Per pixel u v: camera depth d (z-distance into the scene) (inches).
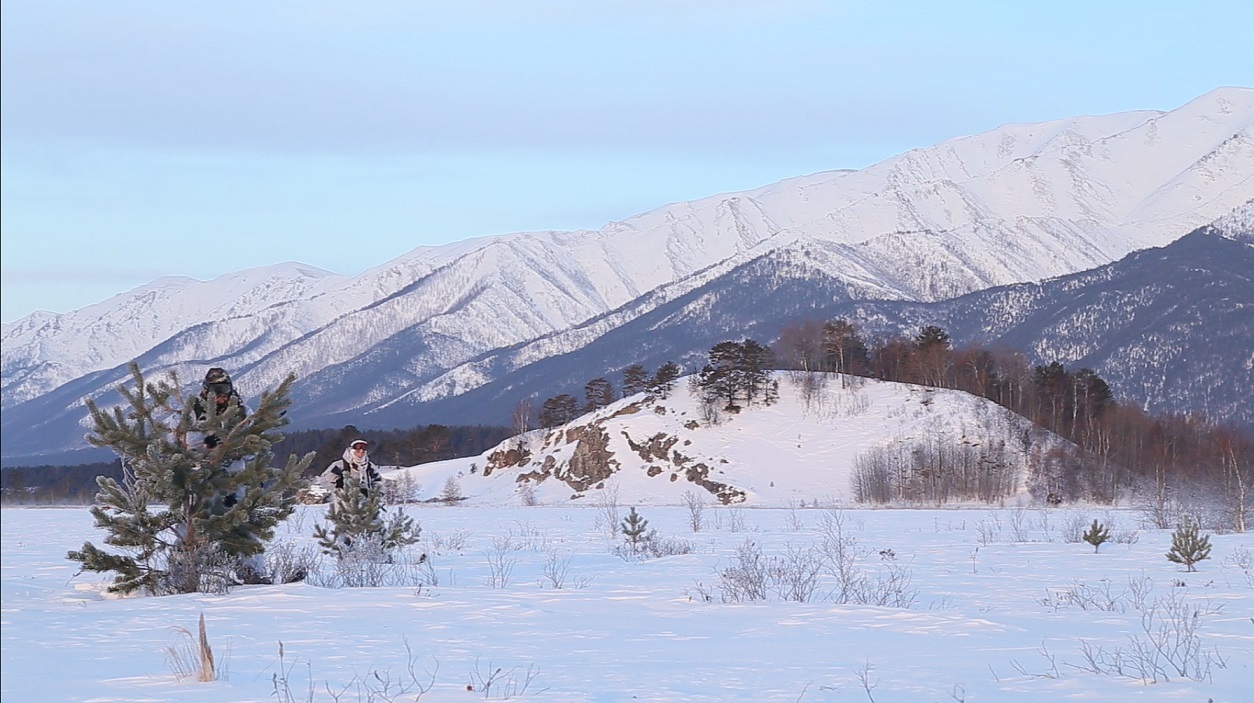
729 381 5147.6
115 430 723.4
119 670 450.6
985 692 403.5
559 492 4722.0
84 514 3294.8
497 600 692.1
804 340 6043.3
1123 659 471.2
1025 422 4736.7
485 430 7790.4
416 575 893.2
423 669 453.4
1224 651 492.1
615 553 1210.6
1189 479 2923.2
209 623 586.9
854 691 405.4
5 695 398.3
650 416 5000.0
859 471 4325.8
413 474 5482.3
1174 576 876.0
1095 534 1200.2
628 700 390.0
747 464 4576.8
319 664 466.3
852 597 719.1
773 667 455.5
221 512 753.6
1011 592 758.5
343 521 959.6
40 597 721.6
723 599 701.9
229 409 740.7
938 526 1963.6
